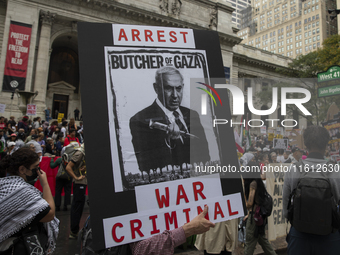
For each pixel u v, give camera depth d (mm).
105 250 1675
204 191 1814
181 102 1871
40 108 22906
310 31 80188
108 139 1659
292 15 87062
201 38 2031
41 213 2234
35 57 24312
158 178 1725
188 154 1818
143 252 1597
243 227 4969
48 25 24391
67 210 6996
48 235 2529
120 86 1747
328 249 2375
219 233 3570
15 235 2176
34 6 23594
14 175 2402
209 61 2012
